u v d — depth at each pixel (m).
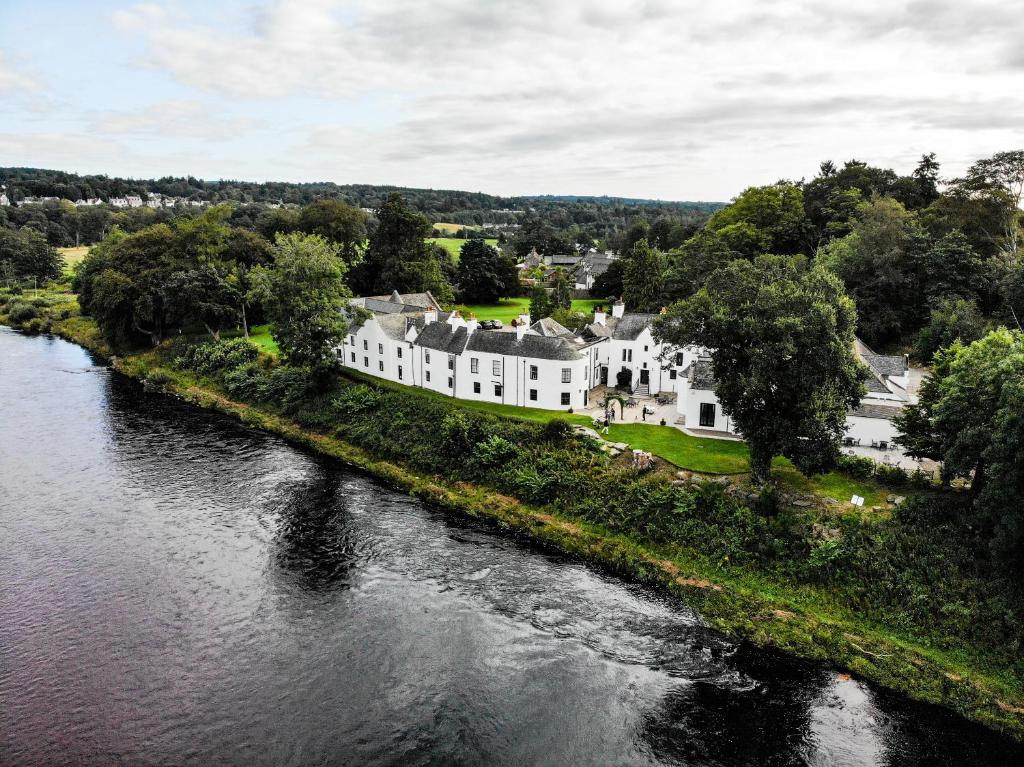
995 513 38.97
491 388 74.19
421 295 114.25
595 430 63.91
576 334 83.75
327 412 76.88
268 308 80.06
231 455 69.12
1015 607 38.69
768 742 32.81
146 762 30.53
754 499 50.38
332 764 30.55
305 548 49.91
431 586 45.19
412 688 35.41
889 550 43.94
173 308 103.25
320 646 38.56
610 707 34.56
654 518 51.28
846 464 52.78
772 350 46.25
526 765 30.84
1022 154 95.00
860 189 126.00
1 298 164.88
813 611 42.38
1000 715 34.28
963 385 42.62
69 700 34.19
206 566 46.91
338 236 151.12
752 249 119.38
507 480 59.03
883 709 35.19
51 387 93.75
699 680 36.88
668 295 114.06
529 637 40.00
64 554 48.03
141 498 57.81
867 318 89.44
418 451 65.81
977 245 98.12
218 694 34.72
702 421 64.75
